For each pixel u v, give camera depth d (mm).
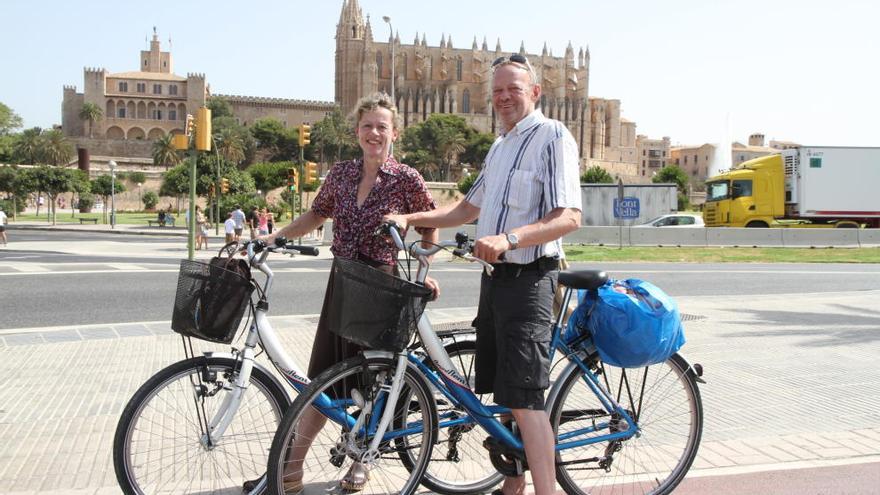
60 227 48656
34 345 7699
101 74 143000
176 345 7680
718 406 5469
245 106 153500
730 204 33062
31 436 4578
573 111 164125
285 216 68438
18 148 114812
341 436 3193
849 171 32219
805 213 32375
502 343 3102
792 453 4301
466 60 158000
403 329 2852
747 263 22188
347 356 3609
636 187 36156
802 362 7043
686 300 12188
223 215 54469
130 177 103375
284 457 2988
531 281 3094
